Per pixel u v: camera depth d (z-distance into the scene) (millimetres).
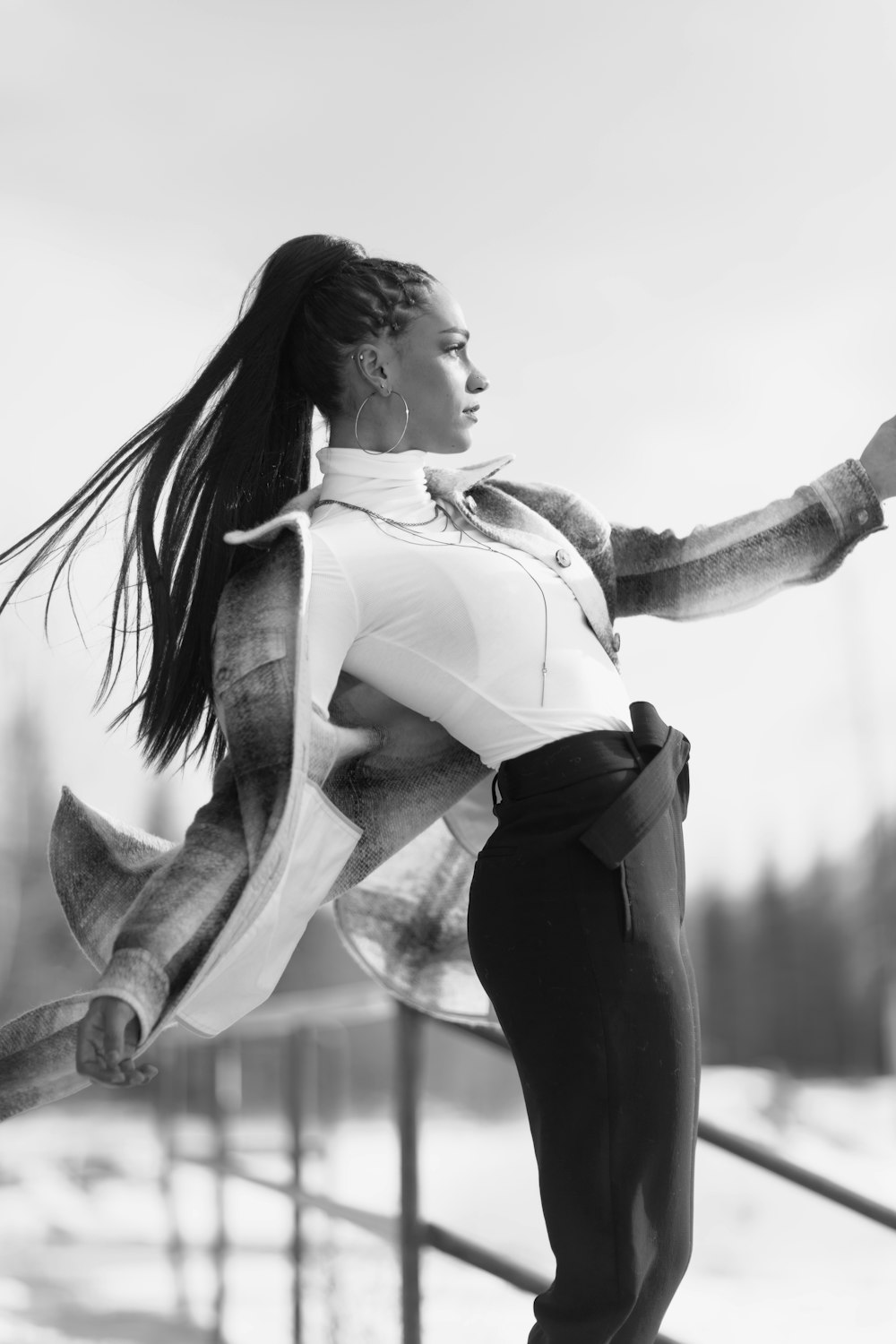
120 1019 1671
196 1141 5883
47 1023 1882
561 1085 1774
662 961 1779
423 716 2068
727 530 2256
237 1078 6547
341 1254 3936
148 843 2131
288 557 1918
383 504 2049
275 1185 4047
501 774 1938
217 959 1745
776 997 35719
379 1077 14648
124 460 2168
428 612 1960
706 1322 4641
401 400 2080
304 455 2213
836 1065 34188
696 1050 1805
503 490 2230
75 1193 7617
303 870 1929
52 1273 5469
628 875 1790
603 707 1953
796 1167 2381
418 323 2084
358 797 2051
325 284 2115
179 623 2141
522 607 1973
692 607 2266
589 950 1777
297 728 1811
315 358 2104
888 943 33125
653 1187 1747
